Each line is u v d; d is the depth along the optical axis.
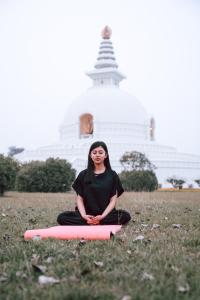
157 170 60.25
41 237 8.25
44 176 35.78
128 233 8.87
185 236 8.50
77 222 9.60
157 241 7.80
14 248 7.07
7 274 5.45
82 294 4.59
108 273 5.43
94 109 68.62
